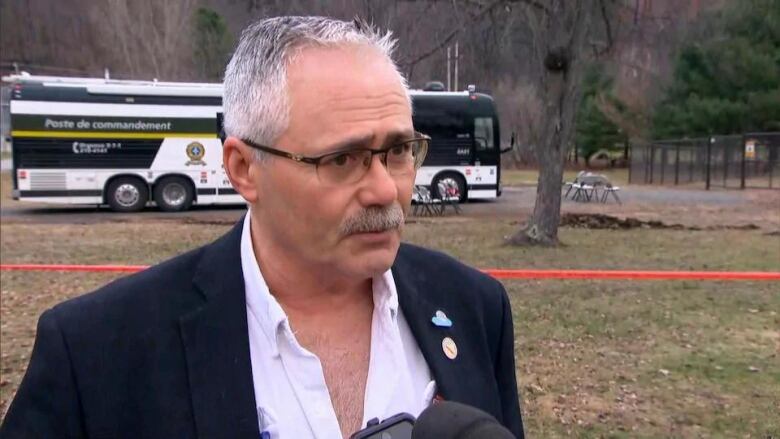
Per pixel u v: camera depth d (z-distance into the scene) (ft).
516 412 4.94
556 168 38.29
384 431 3.77
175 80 89.25
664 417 14.97
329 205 3.69
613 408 15.43
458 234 44.34
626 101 151.33
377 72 3.78
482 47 38.70
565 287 27.07
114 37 100.32
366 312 4.41
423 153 4.17
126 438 3.77
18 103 57.41
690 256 35.68
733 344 20.01
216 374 3.84
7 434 3.72
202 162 62.13
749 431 14.28
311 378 3.96
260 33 3.92
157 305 3.98
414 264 4.79
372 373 4.17
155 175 61.21
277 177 3.77
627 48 45.06
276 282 4.20
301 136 3.67
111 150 59.98
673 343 20.06
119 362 3.83
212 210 64.03
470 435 3.20
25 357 18.25
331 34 3.79
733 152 95.96
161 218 56.44
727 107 114.52
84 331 3.84
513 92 127.54
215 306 3.98
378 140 3.70
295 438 3.84
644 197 80.23
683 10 40.50
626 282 28.25
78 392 3.77
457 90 69.62
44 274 29.91
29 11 109.40
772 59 109.60
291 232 3.85
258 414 3.84
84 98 59.00
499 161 70.08
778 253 37.04
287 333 3.95
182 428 3.73
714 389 16.56
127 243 39.99
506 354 4.98
